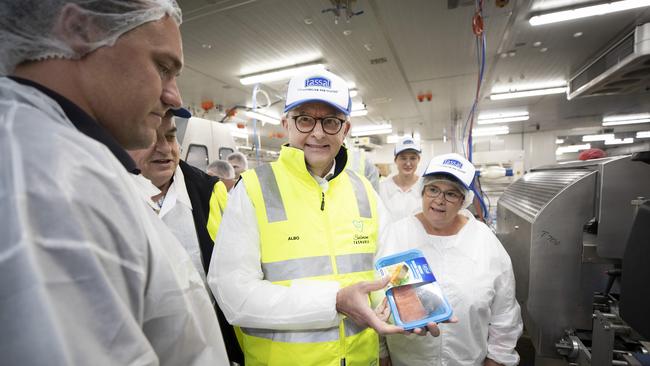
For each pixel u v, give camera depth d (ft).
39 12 1.02
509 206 5.55
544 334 3.97
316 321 2.10
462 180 3.43
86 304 0.82
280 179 2.56
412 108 18.44
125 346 0.89
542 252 3.92
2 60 1.07
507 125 24.75
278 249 2.37
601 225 3.44
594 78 7.45
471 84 13.92
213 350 1.38
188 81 12.63
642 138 28.53
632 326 2.34
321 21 8.09
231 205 2.43
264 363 2.30
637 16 8.04
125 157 1.22
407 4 7.39
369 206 2.88
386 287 2.36
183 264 1.34
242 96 14.74
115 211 0.97
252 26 8.23
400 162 9.02
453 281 3.40
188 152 7.66
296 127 2.55
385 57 10.62
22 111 0.93
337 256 2.46
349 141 9.64
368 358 2.53
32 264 0.75
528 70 12.16
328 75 2.48
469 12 7.77
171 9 1.26
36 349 0.72
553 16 7.72
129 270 0.98
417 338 3.32
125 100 1.18
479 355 3.35
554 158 27.55
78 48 1.08
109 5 1.08
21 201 0.78
